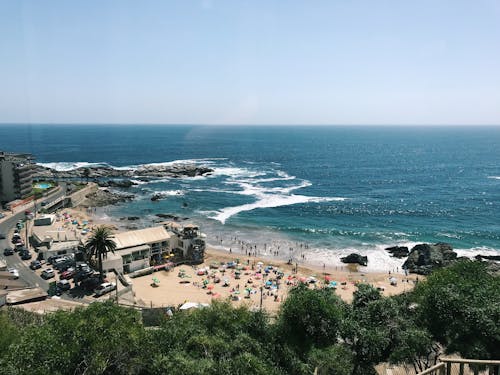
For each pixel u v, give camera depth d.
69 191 140.50
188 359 26.06
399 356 27.67
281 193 162.38
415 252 91.50
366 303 33.50
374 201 148.62
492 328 25.88
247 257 92.81
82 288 65.62
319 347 30.58
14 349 23.11
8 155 140.00
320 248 99.81
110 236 79.19
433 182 190.25
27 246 86.81
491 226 117.94
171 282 76.12
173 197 152.62
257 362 25.73
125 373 25.09
